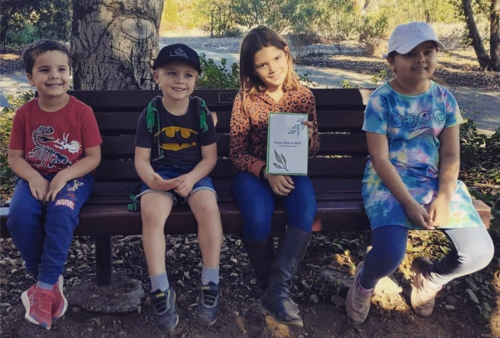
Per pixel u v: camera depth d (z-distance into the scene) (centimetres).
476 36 1379
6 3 1703
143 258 321
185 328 263
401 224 244
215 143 273
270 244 254
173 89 260
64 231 237
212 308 239
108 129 304
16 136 263
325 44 1978
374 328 266
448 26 1862
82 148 268
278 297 239
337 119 316
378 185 259
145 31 415
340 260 319
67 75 262
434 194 255
